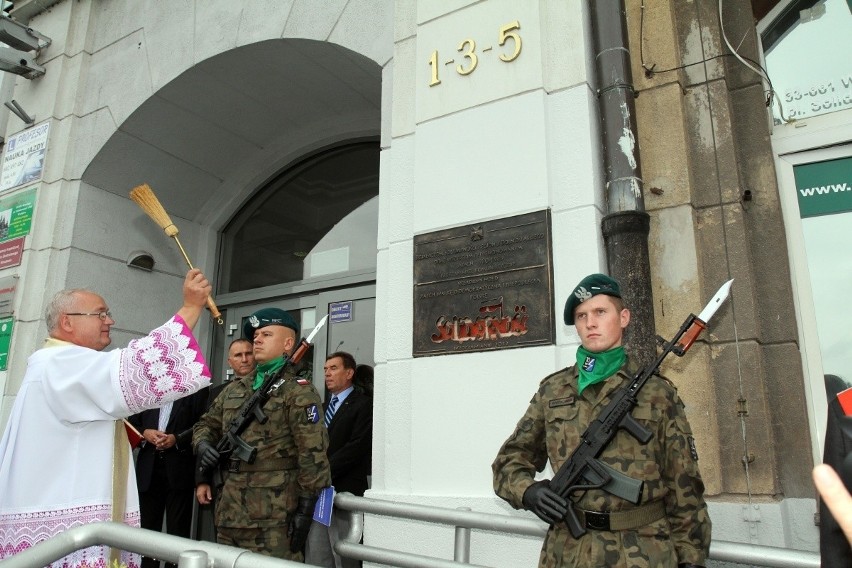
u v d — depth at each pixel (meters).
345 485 4.43
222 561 1.86
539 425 2.50
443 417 3.64
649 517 2.20
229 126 6.62
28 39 6.90
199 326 6.98
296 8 5.41
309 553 3.77
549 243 3.57
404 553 2.95
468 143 3.95
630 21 4.11
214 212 7.30
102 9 6.94
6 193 6.84
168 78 6.04
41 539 2.28
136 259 6.63
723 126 3.86
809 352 3.63
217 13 5.90
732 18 4.16
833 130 3.86
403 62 4.47
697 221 3.79
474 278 3.73
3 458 2.38
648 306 3.40
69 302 2.58
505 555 3.31
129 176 6.64
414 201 4.07
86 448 2.42
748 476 3.37
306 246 6.75
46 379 2.39
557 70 3.86
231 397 3.75
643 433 2.21
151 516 5.07
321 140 6.75
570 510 2.23
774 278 3.73
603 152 3.69
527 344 3.49
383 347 4.14
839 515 0.70
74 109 6.65
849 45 4.03
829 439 1.44
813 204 3.85
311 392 3.51
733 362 3.54
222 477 3.54
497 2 4.07
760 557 2.31
